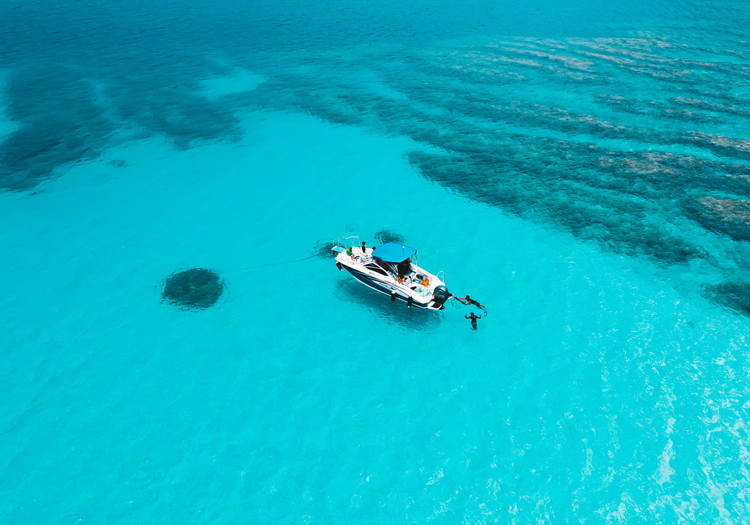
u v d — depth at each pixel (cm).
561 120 5591
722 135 5034
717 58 7369
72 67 7831
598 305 3158
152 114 6112
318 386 2706
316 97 6606
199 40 9388
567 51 8038
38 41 9225
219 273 3556
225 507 2156
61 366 2842
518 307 3180
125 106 6347
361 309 3228
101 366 2842
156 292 3384
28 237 3912
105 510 2150
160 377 2770
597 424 2450
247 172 4838
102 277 3522
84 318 3175
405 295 3081
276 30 10119
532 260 3581
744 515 2064
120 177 4747
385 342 2970
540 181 4497
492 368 2775
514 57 7875
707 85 6328
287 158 5088
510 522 2083
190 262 3666
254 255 3734
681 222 3831
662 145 4919
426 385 2694
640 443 2356
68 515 2134
